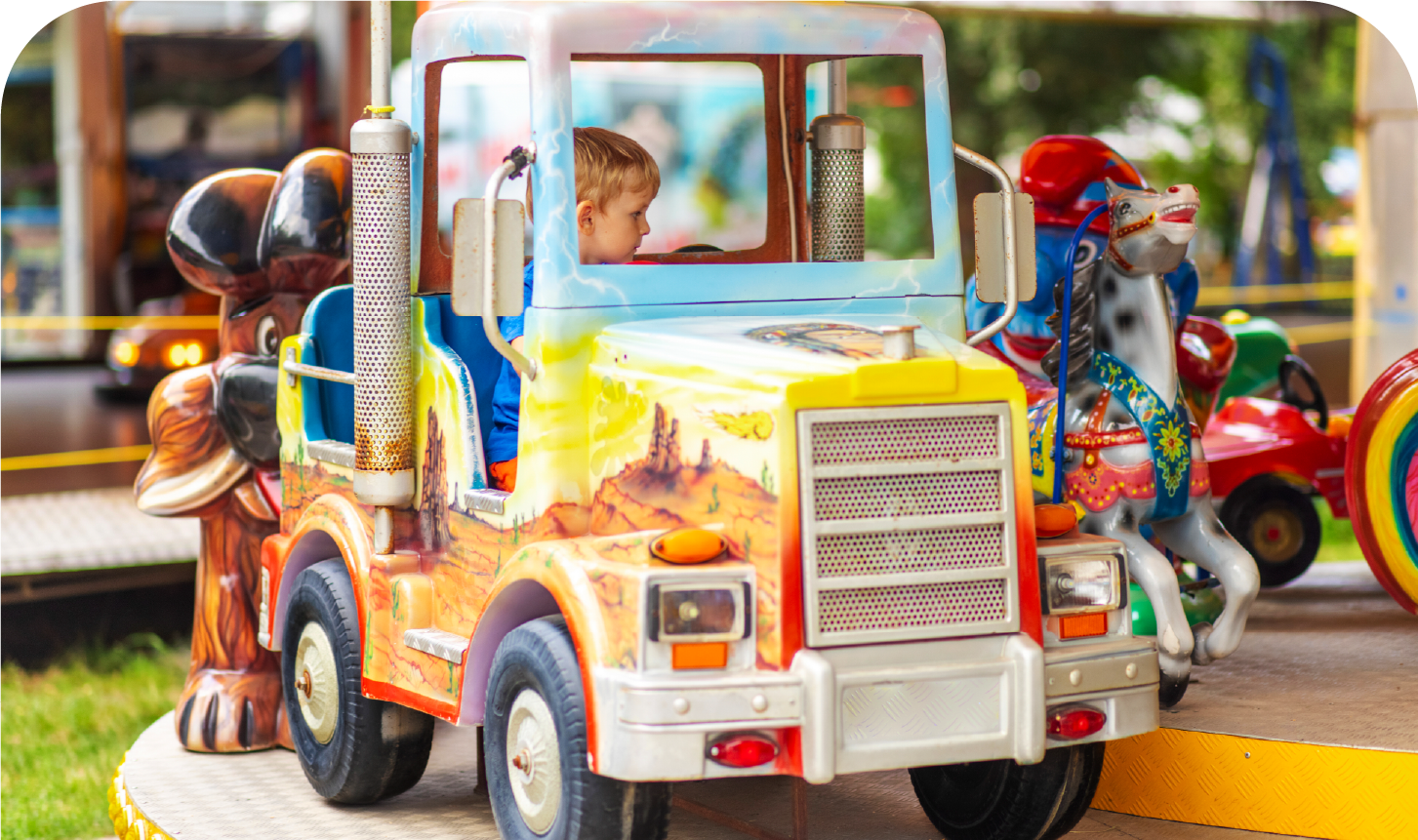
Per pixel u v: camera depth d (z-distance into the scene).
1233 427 6.27
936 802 3.96
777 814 4.19
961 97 23.55
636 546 3.20
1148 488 4.11
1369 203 9.06
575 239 3.50
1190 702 4.34
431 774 4.73
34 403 14.40
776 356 3.21
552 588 3.27
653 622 3.03
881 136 24.22
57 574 7.70
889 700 3.10
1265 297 24.47
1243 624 4.23
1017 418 3.24
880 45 3.83
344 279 5.20
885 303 3.79
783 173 4.46
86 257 15.67
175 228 4.98
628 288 3.55
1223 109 27.16
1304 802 3.91
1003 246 3.85
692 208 12.77
